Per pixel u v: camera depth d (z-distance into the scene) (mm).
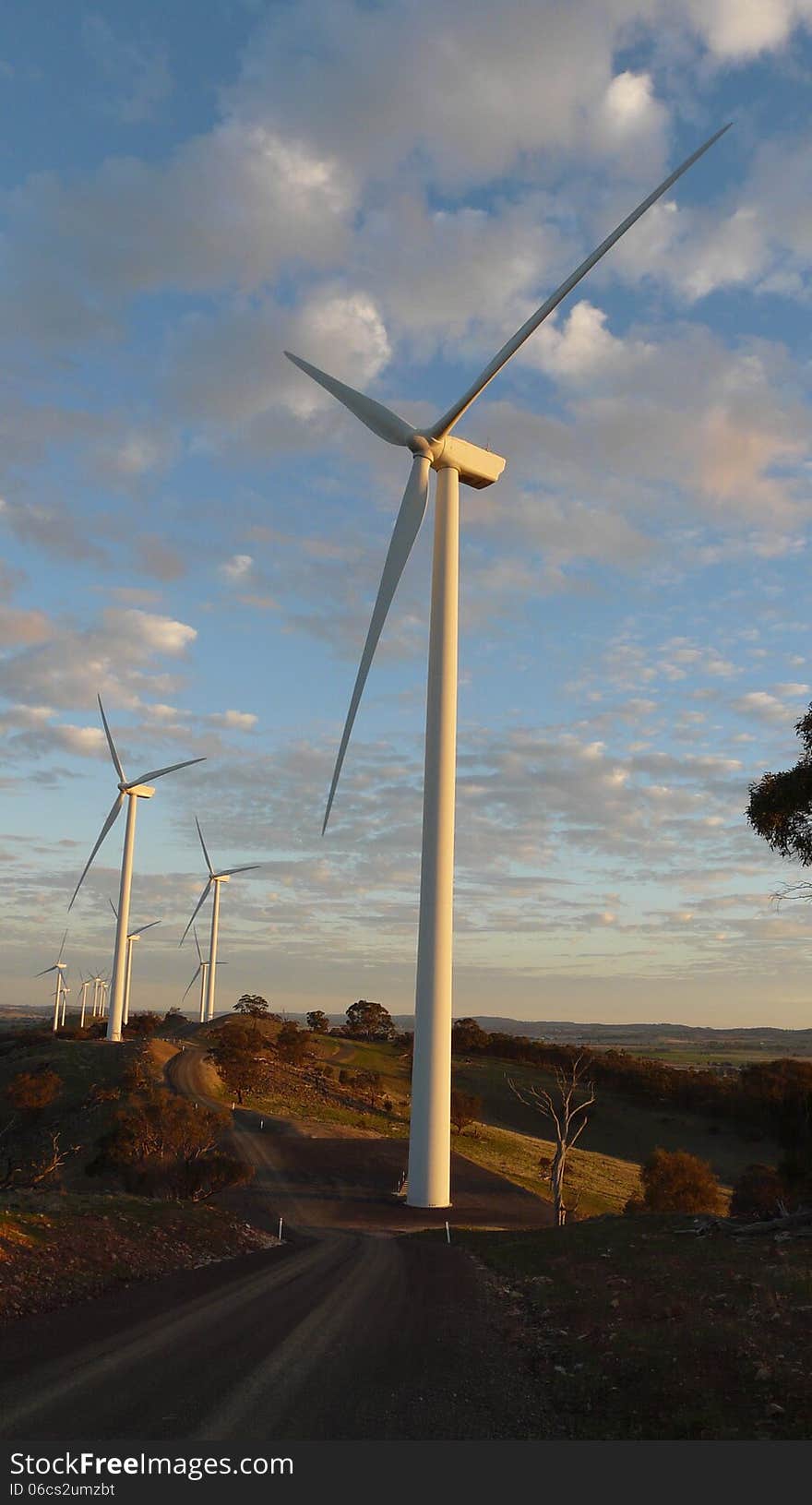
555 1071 133250
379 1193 52906
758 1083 103375
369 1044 156250
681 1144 101438
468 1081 122062
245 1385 11180
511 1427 10133
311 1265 23578
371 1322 15688
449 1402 11000
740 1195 48688
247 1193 50812
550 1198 62656
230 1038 111938
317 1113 87938
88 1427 9484
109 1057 102250
